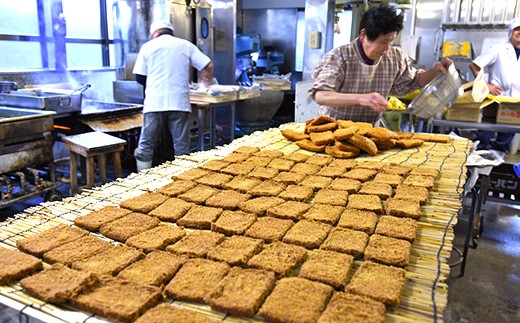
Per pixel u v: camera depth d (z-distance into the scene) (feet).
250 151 7.82
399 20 7.39
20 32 14.69
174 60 12.78
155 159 14.78
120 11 17.07
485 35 17.44
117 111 13.70
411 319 3.20
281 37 26.27
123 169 15.88
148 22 16.61
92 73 16.85
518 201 10.46
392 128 11.91
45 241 4.21
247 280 3.57
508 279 9.16
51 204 5.31
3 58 14.28
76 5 16.48
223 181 6.14
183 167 6.95
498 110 11.53
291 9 25.40
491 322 7.72
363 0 14.01
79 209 5.17
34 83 14.85
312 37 13.80
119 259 3.91
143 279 3.62
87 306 3.25
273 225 4.69
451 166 6.84
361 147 7.42
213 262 3.89
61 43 15.57
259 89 18.30
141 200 5.33
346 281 3.61
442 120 11.68
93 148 11.23
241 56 23.16
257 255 4.01
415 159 7.30
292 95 23.17
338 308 3.18
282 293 3.39
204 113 16.33
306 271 3.71
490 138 14.98
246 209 5.11
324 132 8.14
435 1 18.07
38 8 15.01
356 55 8.21
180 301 3.45
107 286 3.49
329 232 4.54
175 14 16.85
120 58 17.81
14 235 4.47
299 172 6.57
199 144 15.66
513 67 14.37
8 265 3.72
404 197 5.35
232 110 16.97
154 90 12.85
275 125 22.11
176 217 4.87
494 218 12.39
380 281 3.52
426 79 8.80
